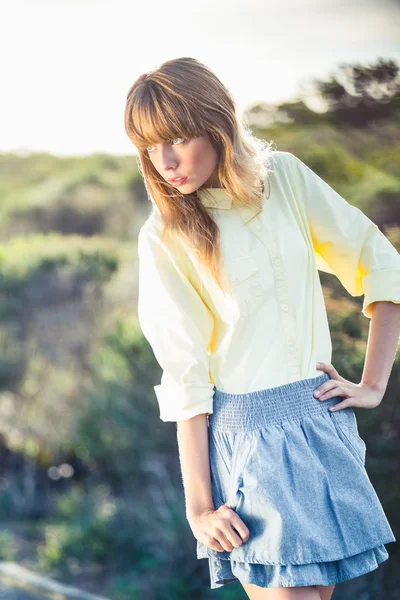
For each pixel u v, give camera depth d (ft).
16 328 24.40
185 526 17.35
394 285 5.76
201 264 5.66
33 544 21.08
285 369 5.59
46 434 23.90
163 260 5.83
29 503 23.72
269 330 5.60
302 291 5.65
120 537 18.88
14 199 31.94
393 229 13.03
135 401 19.81
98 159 32.48
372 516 5.46
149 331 5.89
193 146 5.49
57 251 25.57
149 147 5.56
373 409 12.17
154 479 20.08
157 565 17.42
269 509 5.31
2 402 24.68
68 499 22.50
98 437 21.84
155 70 5.53
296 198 5.83
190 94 5.43
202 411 5.69
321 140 16.05
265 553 5.31
